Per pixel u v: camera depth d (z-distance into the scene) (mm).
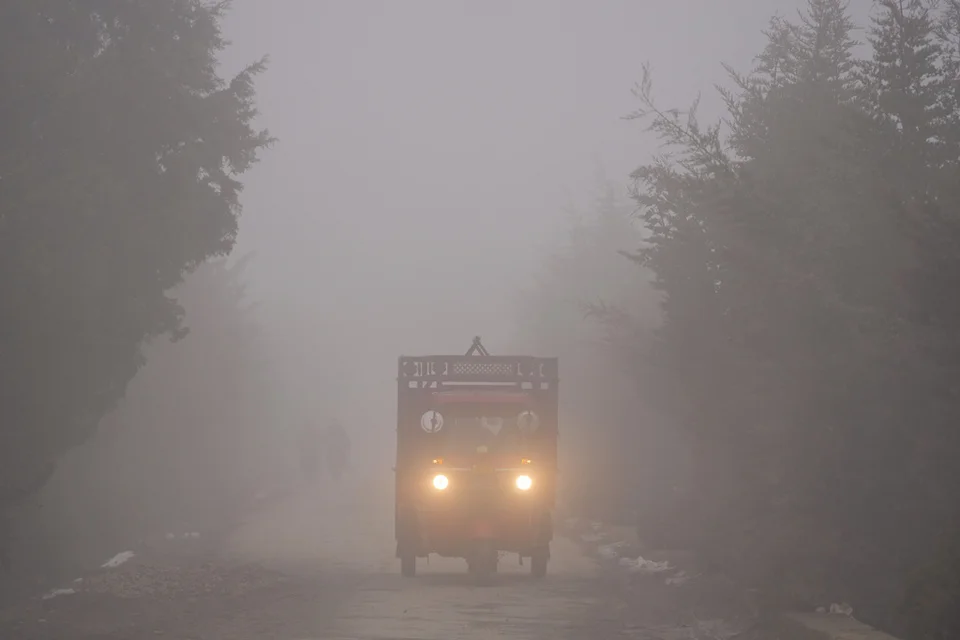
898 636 24359
